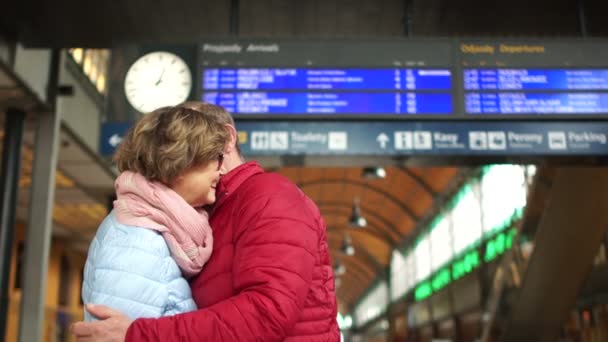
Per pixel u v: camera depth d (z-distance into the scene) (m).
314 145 5.96
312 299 1.84
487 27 7.09
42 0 6.32
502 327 10.22
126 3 6.43
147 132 1.82
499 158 6.08
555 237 8.79
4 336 7.14
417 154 5.97
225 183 1.91
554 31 7.16
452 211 23.64
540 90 6.01
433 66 6.02
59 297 25.27
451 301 23.81
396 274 37.28
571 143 6.05
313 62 6.00
